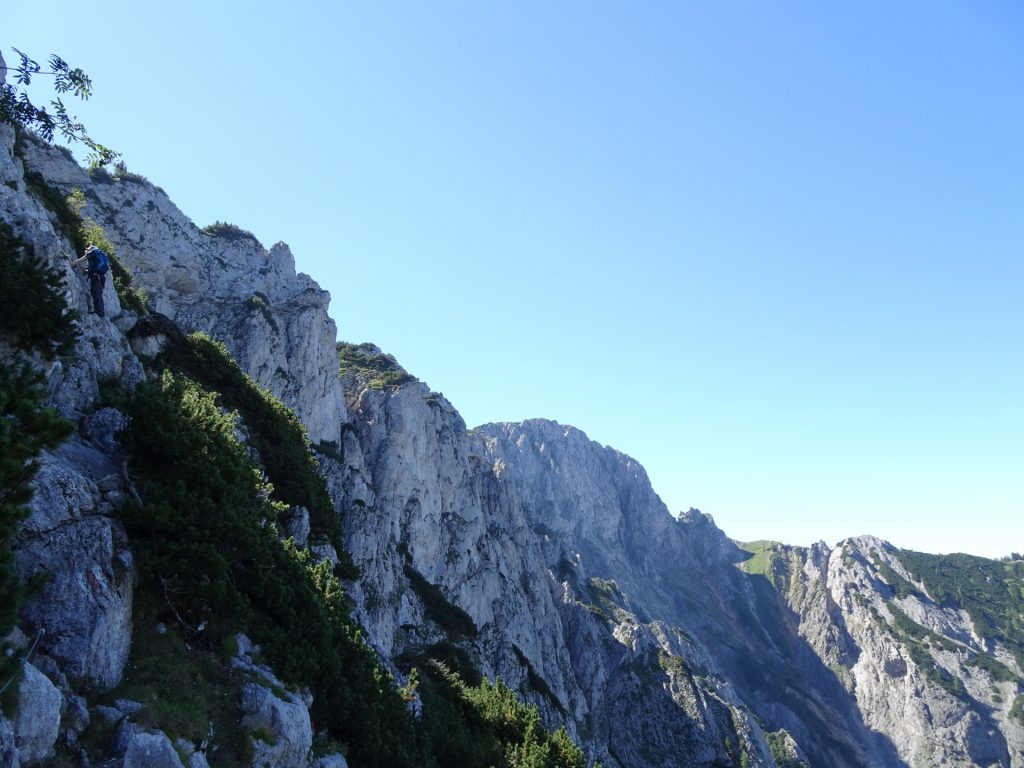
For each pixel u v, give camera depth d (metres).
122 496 16.02
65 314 19.67
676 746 104.94
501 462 137.50
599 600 151.25
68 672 11.73
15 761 9.12
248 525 19.19
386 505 85.88
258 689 15.34
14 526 10.60
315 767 16.41
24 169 31.02
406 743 22.53
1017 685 184.88
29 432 11.97
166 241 84.88
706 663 148.25
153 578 15.14
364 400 99.06
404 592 69.62
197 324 76.06
